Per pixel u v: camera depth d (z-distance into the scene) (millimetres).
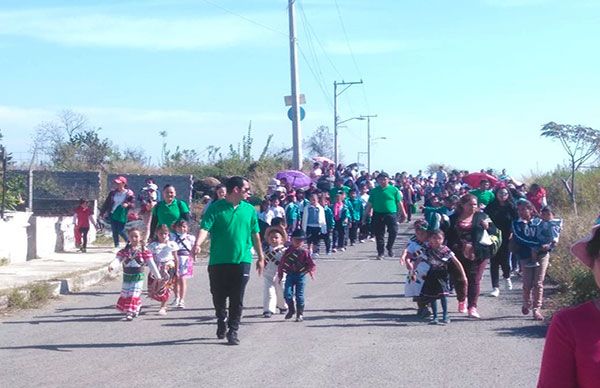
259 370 8992
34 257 19344
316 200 21969
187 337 10930
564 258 15164
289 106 29688
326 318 12445
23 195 23094
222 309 10672
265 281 12602
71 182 29500
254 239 10828
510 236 13469
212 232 10586
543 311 12797
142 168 37094
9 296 13008
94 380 8547
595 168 31031
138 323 12000
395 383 8414
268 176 36656
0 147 22375
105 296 14562
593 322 3361
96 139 39250
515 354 9789
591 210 25250
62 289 14641
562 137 28531
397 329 11523
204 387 8250
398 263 20094
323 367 9133
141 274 12414
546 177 32000
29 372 8906
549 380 3412
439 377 8664
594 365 3293
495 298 14375
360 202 25141
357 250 23734
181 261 13203
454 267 12141
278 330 11453
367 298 14406
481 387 8250
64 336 10969
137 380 8539
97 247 22250
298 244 12164
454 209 14336
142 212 15219
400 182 34344
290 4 29531
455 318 12430
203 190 31938
